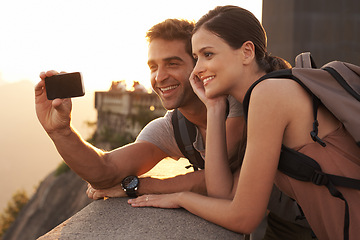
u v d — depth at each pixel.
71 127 1.78
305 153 1.32
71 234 1.60
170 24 1.92
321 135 1.30
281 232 2.15
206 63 1.54
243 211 1.45
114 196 2.09
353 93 1.24
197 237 1.56
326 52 3.35
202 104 2.04
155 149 2.28
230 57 1.51
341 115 1.20
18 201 58.09
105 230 1.63
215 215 1.58
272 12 3.46
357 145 1.23
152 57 1.98
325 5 3.32
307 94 1.30
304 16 3.35
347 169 1.27
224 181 1.74
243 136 1.91
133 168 2.13
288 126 1.33
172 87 2.00
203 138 2.17
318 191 1.34
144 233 1.59
